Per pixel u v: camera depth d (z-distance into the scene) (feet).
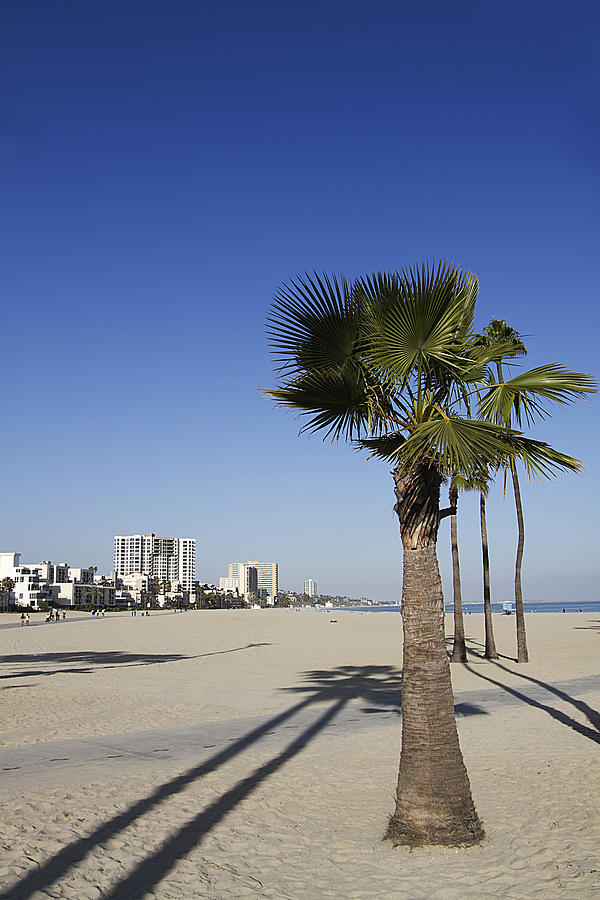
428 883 19.26
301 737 41.88
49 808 26.27
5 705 55.88
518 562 87.25
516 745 38.52
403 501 22.97
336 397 25.21
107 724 46.88
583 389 23.40
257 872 20.25
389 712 51.70
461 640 87.45
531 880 19.38
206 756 36.32
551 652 104.68
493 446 21.36
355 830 24.04
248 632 193.77
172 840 22.98
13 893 18.44
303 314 24.35
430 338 23.06
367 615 394.93
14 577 548.72
